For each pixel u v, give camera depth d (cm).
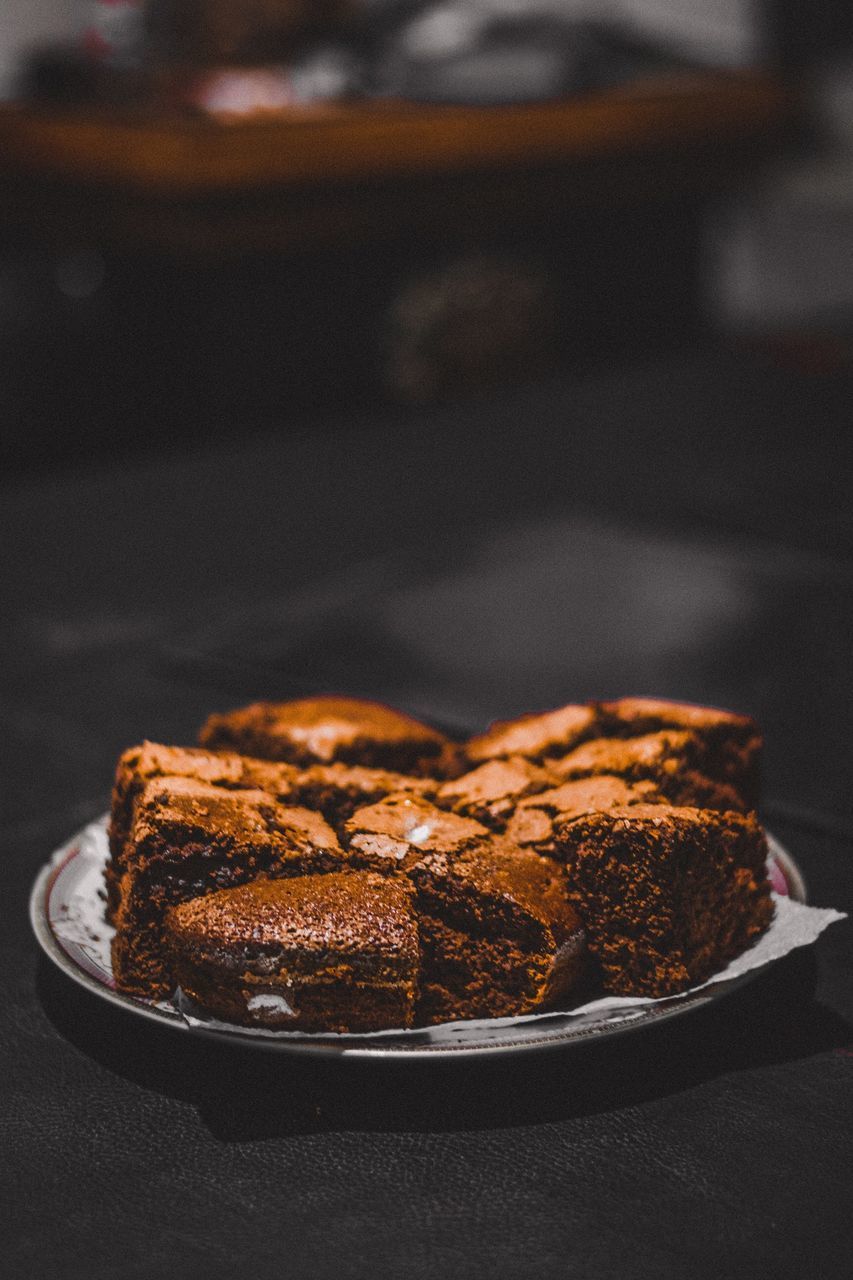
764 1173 72
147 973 77
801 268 472
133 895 77
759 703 108
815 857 91
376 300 364
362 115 327
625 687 111
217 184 305
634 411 185
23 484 158
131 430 353
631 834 76
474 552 136
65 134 315
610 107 369
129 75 357
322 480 159
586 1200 71
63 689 111
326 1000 74
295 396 359
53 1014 80
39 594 126
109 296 348
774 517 145
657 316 429
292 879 76
